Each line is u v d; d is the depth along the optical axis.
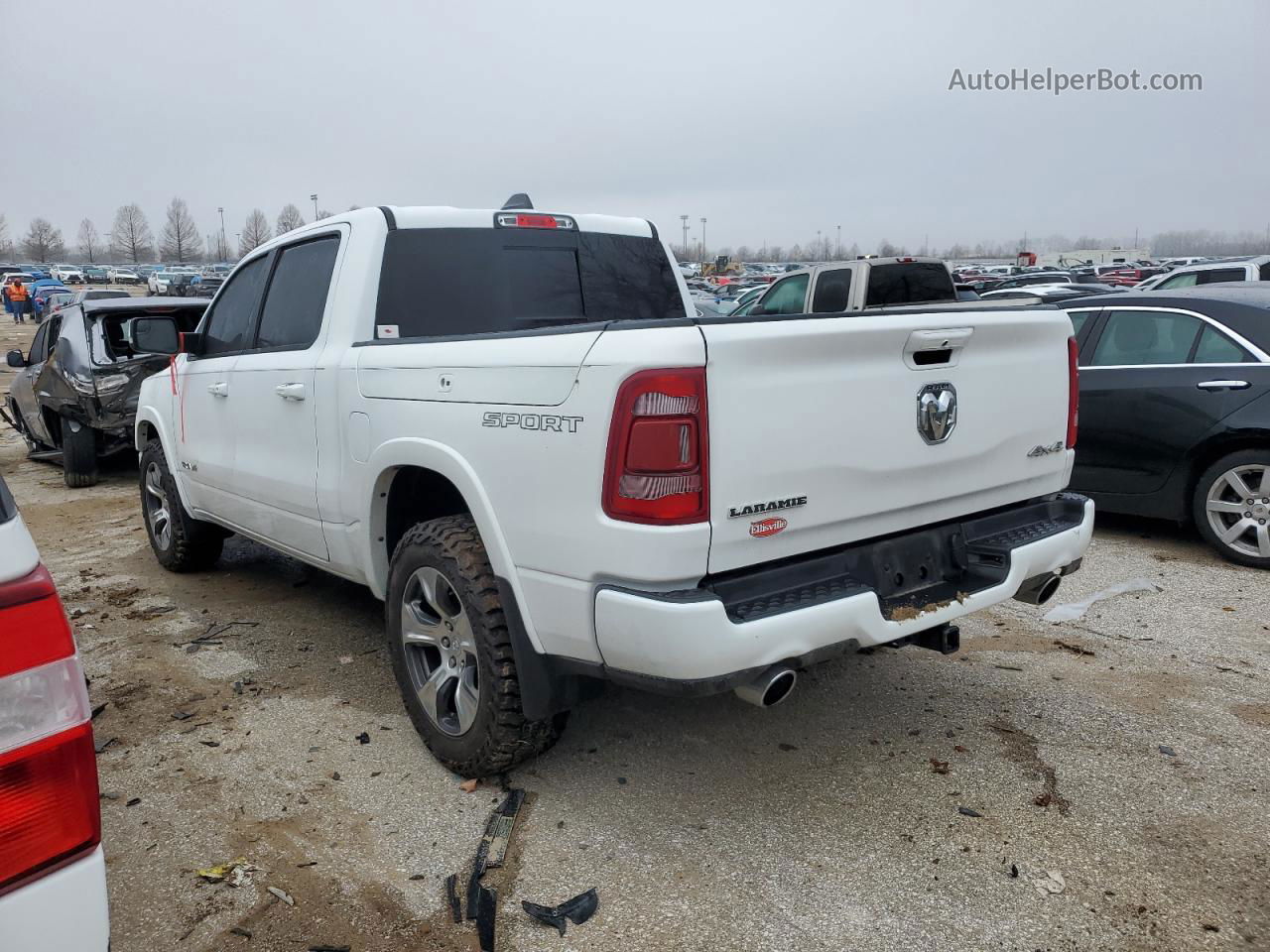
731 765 3.36
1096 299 6.39
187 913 2.60
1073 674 4.12
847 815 3.03
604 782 3.24
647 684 2.57
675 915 2.56
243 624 4.91
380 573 3.64
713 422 2.44
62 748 1.50
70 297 31.42
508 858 2.82
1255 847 2.84
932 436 2.99
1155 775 3.26
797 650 2.56
